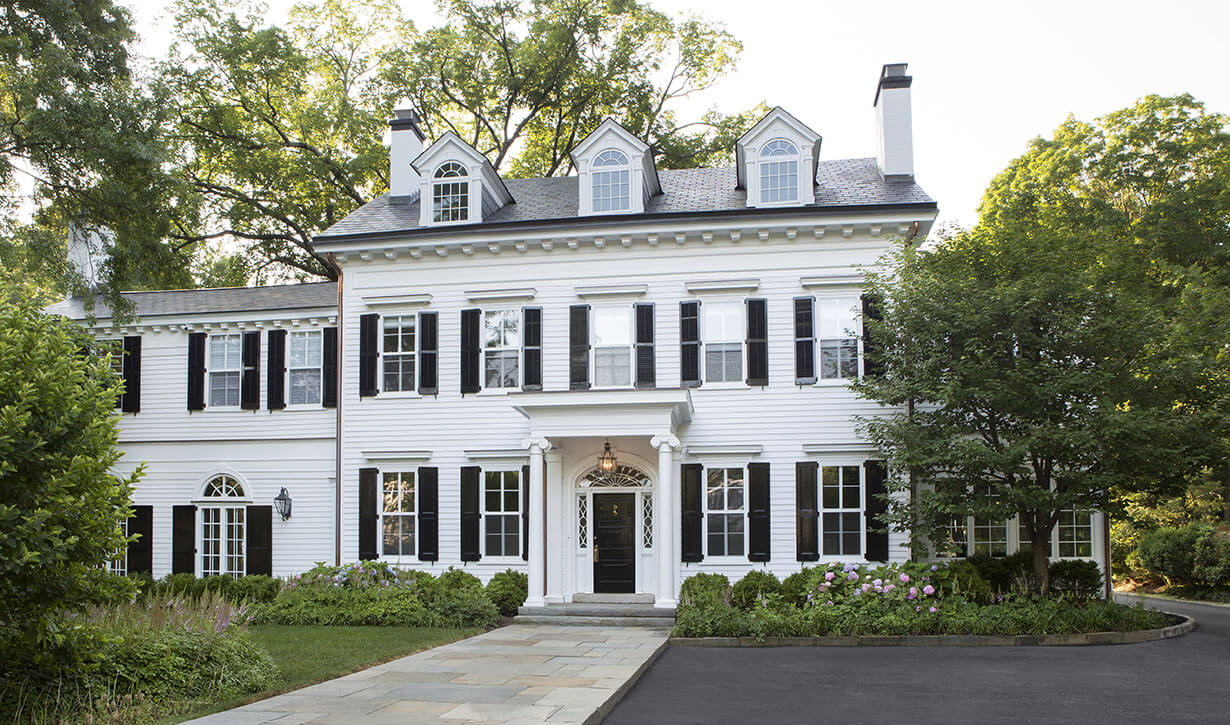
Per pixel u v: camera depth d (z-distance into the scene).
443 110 36.03
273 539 22.11
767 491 19.83
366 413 21.61
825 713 10.38
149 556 22.64
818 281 20.12
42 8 21.14
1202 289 25.25
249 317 22.70
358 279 22.00
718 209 20.48
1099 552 19.25
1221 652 14.80
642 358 20.48
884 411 19.59
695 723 9.91
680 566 19.95
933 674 12.87
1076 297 17.11
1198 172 33.88
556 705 10.15
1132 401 17.66
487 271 21.50
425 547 20.95
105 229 26.80
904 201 20.09
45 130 20.20
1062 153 35.81
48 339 10.34
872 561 19.34
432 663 13.33
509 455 20.81
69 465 9.78
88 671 10.06
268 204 34.09
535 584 18.94
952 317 17.25
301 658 13.52
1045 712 10.37
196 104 31.33
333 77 34.75
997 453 16.42
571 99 34.97
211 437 22.77
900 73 22.38
